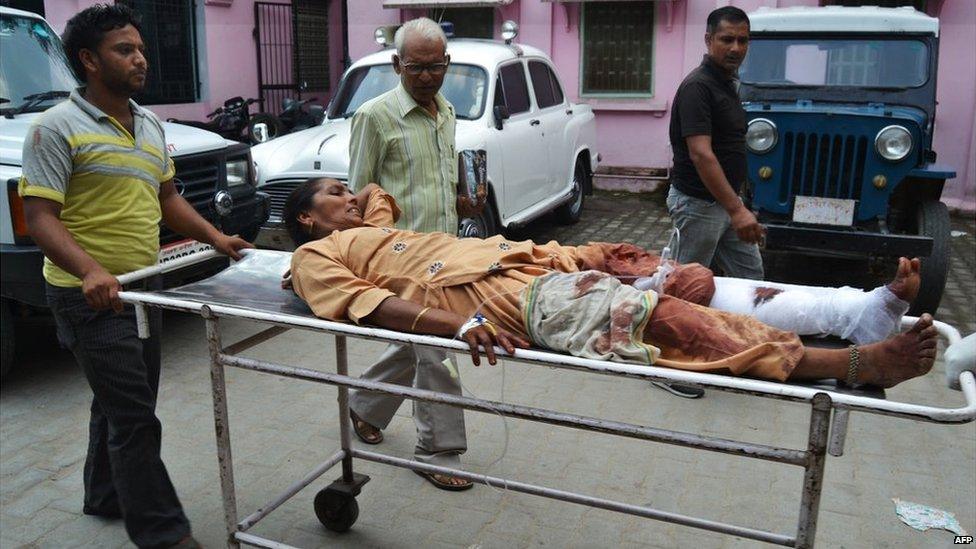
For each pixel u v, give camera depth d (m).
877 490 3.42
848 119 5.60
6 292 4.14
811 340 2.32
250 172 5.46
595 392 4.43
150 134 2.81
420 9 10.70
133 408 2.72
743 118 4.19
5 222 4.06
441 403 2.31
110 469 3.12
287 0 12.38
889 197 5.75
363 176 3.29
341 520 3.09
